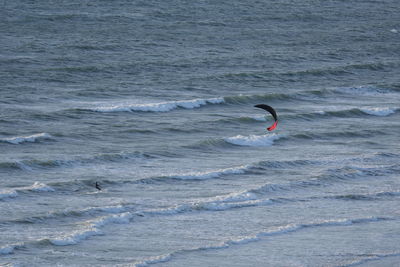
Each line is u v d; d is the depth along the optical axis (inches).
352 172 5187.0
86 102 7027.6
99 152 5482.3
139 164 5255.9
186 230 3929.6
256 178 5017.2
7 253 3435.0
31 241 3585.1
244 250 3663.9
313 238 3890.3
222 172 5049.2
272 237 3878.0
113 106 6825.8
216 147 5880.9
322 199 4613.7
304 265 3501.5
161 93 7603.4
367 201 4616.1
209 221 4097.0
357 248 3759.8
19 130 5964.6
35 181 4709.6
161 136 6117.1
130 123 6417.3
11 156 5251.0
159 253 3553.2
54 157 5255.9
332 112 7145.7
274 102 7613.2
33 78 7864.2
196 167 5255.9
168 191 4626.0
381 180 5098.4
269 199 4515.3
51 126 6141.7
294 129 6560.0
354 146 6067.9
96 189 4576.8
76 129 6092.5
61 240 3634.4
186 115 6875.0
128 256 3499.0
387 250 3747.5
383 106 7593.5
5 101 6855.3
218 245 3693.4
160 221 4052.7
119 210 4173.2
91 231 3791.8
